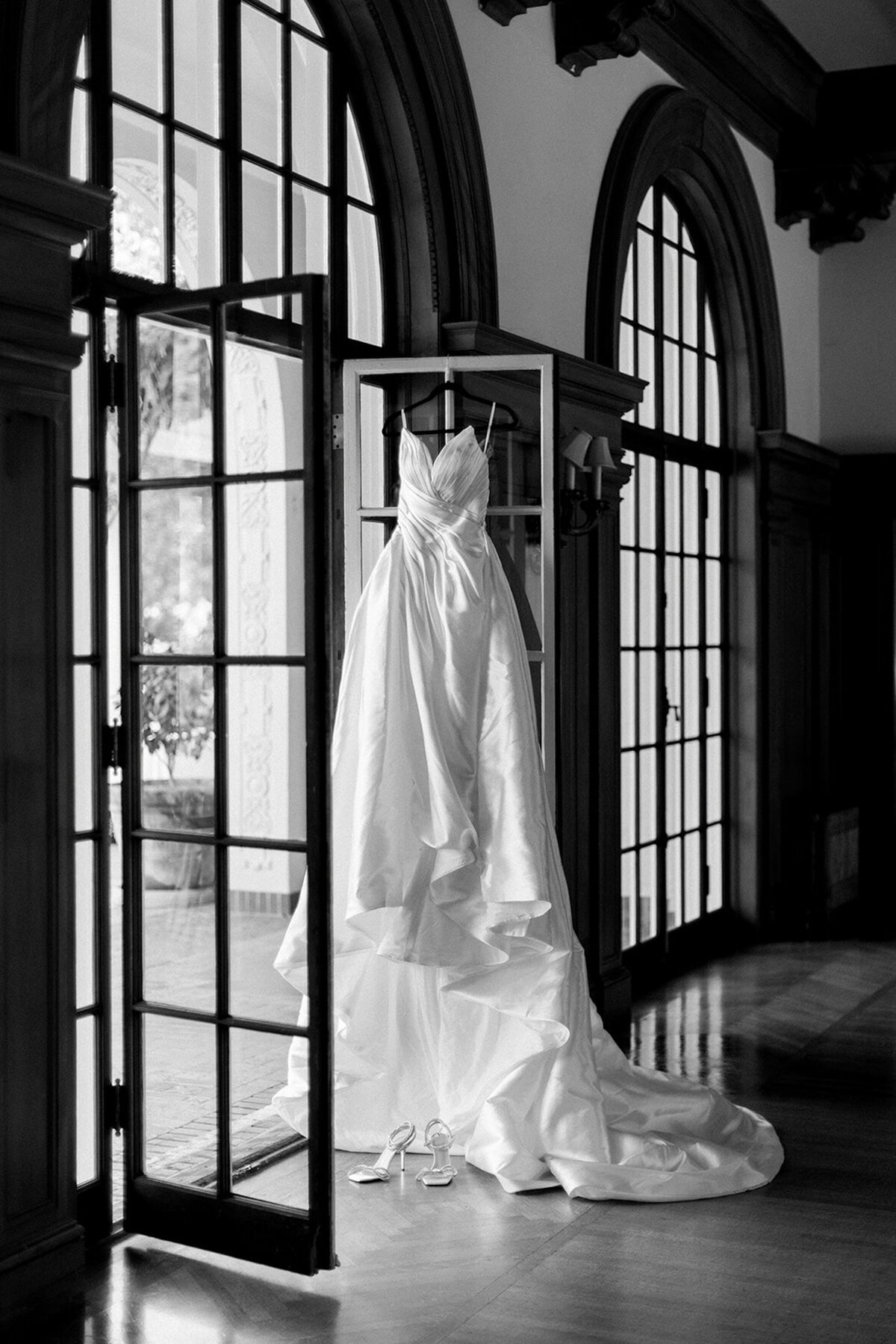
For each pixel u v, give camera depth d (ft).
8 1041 10.77
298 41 15.67
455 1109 14.66
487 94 17.99
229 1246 11.98
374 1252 12.28
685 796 25.75
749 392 27.43
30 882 11.00
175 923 12.37
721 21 23.85
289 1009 11.98
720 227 26.20
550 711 15.35
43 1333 10.70
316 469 11.53
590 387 19.54
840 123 28.07
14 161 10.18
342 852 14.57
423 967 14.90
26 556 10.93
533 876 13.67
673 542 25.39
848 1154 14.82
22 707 10.92
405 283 16.99
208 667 12.15
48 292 10.89
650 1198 13.41
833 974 24.16
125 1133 12.53
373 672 14.20
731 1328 10.78
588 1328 10.78
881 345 30.89
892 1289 11.48
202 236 14.26
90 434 12.50
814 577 30.55
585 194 20.52
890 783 31.14
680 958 25.13
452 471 14.58
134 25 13.33
